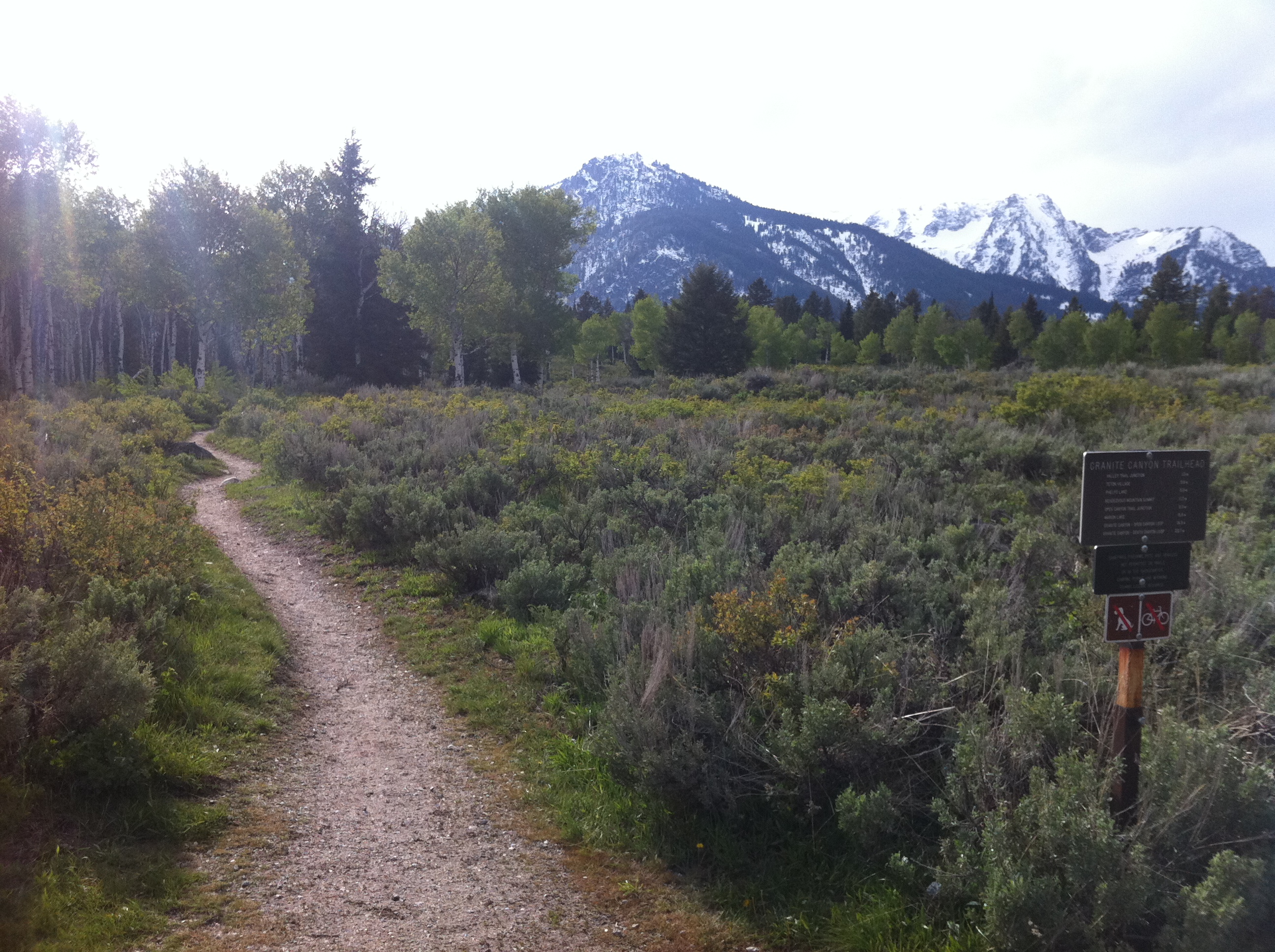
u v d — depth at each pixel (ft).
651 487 38.52
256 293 122.72
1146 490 11.27
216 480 56.49
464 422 60.03
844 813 12.77
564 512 33.99
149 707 15.83
